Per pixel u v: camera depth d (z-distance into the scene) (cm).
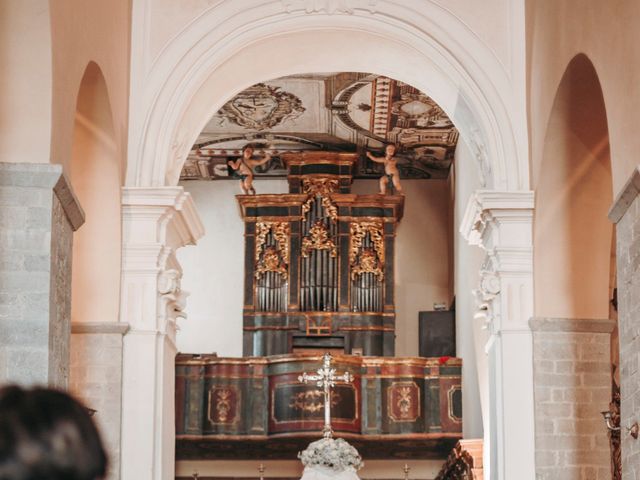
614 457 1109
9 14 789
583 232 1123
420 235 2339
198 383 2170
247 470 2195
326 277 2258
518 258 1130
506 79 1180
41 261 771
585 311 1126
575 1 955
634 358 754
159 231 1141
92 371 1102
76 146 1093
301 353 2145
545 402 1107
